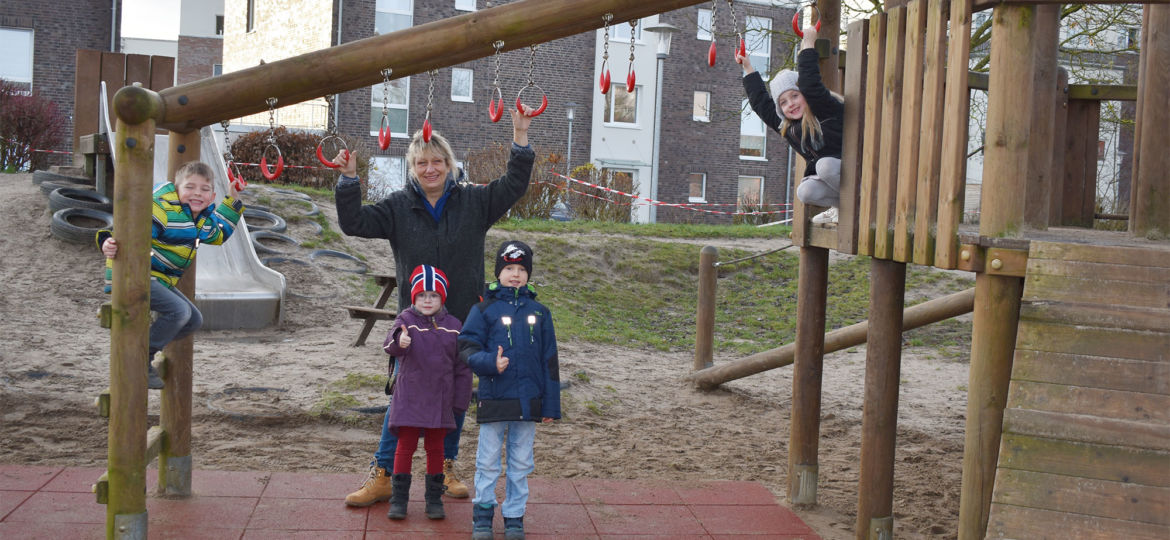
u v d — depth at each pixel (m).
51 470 5.27
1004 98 3.67
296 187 16.02
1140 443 3.22
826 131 4.87
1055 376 3.38
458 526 4.72
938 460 6.80
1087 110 6.43
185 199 4.75
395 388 4.75
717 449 6.77
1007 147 3.68
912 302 13.91
